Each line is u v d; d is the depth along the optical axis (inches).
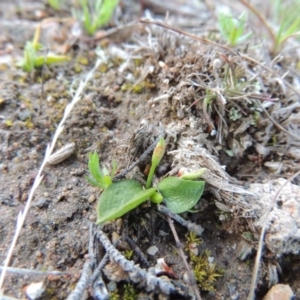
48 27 5.8
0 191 4.0
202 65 4.4
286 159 4.3
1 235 3.7
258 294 3.7
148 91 4.8
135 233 3.8
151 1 6.7
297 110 4.5
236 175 4.3
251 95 4.2
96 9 5.6
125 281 3.5
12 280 3.5
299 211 3.7
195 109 4.3
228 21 4.9
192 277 3.5
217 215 4.0
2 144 4.3
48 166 4.2
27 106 4.6
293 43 5.8
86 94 4.8
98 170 3.7
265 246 3.7
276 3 6.3
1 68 5.0
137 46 5.3
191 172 3.7
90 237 3.7
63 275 3.5
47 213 3.8
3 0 6.4
